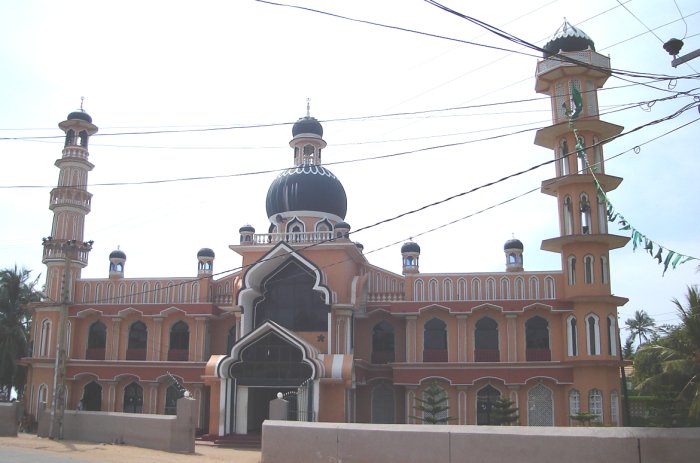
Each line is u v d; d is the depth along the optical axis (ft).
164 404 106.11
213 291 110.63
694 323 61.77
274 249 97.96
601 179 92.07
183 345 108.27
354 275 104.17
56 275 111.65
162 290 109.81
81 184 115.75
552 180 94.53
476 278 99.86
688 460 35.55
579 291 92.73
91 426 72.79
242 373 91.91
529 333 97.76
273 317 100.07
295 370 90.99
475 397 97.45
